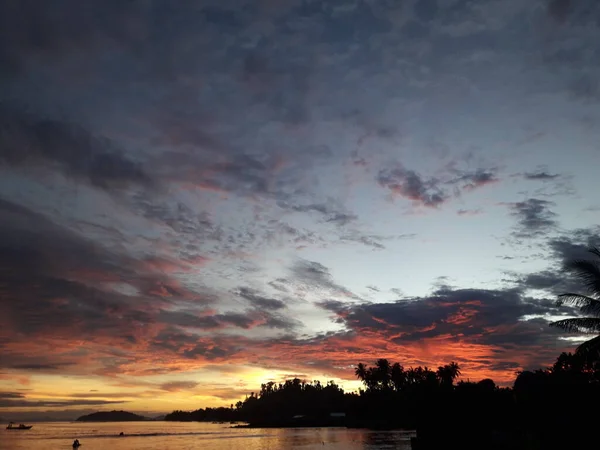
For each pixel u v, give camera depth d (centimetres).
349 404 18738
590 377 4244
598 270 3478
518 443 4484
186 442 11412
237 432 16538
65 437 15188
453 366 14400
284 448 8375
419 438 5556
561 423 3853
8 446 10894
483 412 5472
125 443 11562
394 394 16562
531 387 4241
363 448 7600
